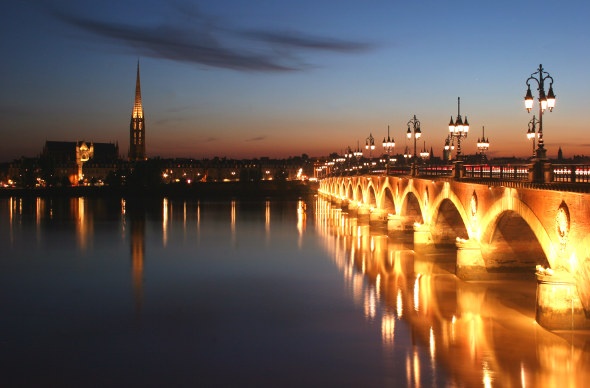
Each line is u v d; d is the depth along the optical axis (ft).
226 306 148.25
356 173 476.95
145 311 143.95
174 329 128.36
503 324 128.36
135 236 304.30
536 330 121.70
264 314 140.46
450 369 103.71
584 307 116.47
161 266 208.54
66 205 577.02
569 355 108.78
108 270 200.75
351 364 106.52
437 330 125.49
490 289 160.66
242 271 197.16
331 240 281.74
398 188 279.08
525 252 168.25
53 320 136.26
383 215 327.88
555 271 117.60
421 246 224.74
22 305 150.61
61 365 106.93
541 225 122.93
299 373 102.53
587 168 133.08
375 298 154.51
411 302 149.28
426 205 225.35
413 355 110.73
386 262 210.59
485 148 241.96
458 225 222.69
